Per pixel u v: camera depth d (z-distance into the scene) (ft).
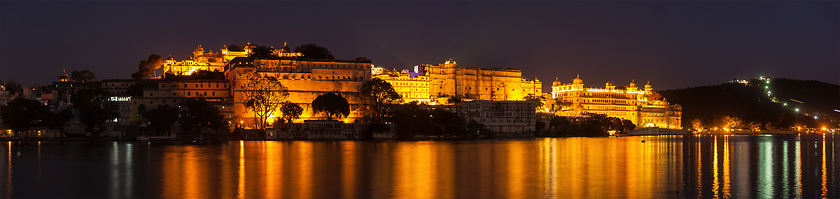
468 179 372.58
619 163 464.24
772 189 336.49
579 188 338.34
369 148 606.14
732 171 415.03
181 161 464.24
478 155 527.81
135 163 449.89
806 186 347.36
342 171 407.85
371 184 351.46
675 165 451.12
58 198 312.50
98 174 391.45
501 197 311.06
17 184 354.54
